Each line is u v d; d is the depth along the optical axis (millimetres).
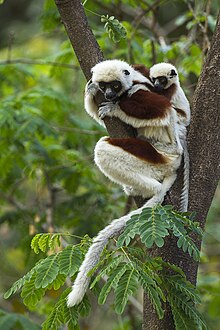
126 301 6332
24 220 14422
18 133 13453
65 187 14547
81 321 14562
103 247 7512
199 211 8062
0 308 11883
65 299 7445
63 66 14562
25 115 13867
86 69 8656
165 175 8336
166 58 14609
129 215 7773
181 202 8008
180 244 6699
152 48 13961
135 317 13781
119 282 6516
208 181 8125
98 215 14148
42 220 14422
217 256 16703
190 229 7172
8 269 16516
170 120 8391
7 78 15562
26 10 24984
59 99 14602
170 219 6887
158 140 8516
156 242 6551
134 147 8344
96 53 8594
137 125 8352
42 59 14945
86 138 15133
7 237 16781
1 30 25016
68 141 15156
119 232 7641
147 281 6598
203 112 8250
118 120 8492
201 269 16562
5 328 10828
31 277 7285
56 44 20344
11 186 15320
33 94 14477
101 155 8383
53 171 14602
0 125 13461
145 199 8367
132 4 14680
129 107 8383
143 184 8188
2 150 14242
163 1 14516
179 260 7812
